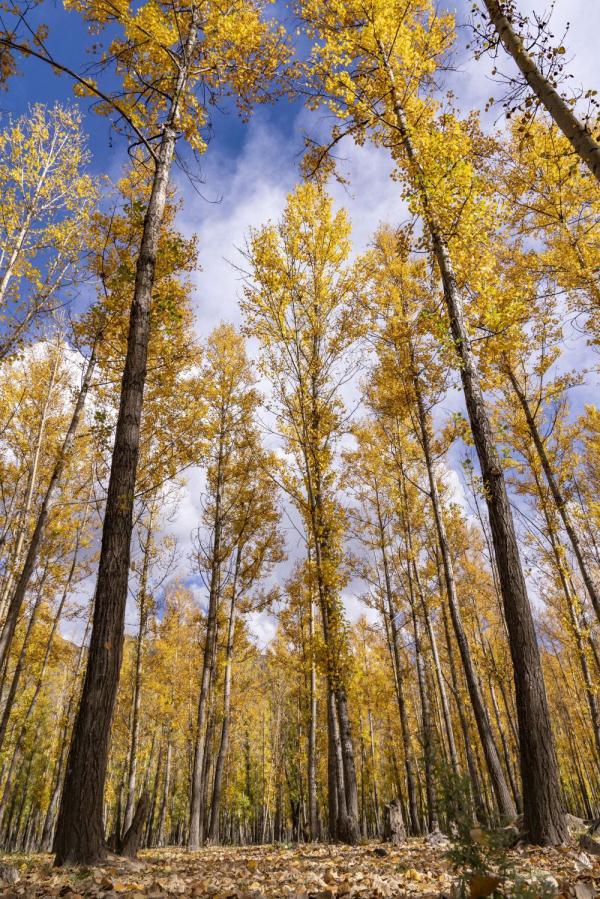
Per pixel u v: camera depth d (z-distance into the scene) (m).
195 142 7.57
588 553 13.27
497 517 5.47
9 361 9.34
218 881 3.56
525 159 8.47
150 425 9.91
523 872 2.87
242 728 26.27
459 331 6.43
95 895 2.74
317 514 8.79
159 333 8.59
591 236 8.58
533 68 4.35
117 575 4.56
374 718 23.12
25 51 4.98
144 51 7.08
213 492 13.13
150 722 19.47
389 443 13.13
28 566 8.85
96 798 3.96
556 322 9.84
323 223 9.81
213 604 12.22
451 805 1.75
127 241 8.85
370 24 7.48
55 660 15.91
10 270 9.10
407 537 13.21
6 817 27.92
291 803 28.00
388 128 8.05
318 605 8.70
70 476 12.57
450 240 6.81
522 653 4.95
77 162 10.34
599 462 13.62
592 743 19.12
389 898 2.53
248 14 7.09
